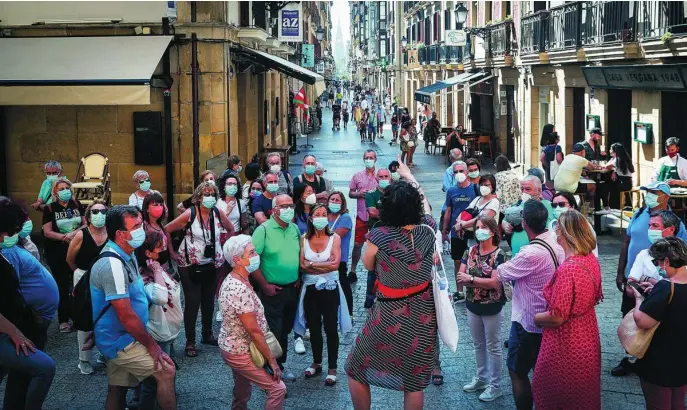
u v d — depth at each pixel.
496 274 6.97
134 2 15.03
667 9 14.20
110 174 15.43
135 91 13.43
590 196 14.23
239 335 5.96
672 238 5.66
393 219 5.09
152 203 8.15
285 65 18.95
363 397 5.30
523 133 26.06
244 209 9.79
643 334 5.70
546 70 22.86
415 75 54.69
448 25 39.72
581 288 5.53
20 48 14.66
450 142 28.73
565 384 5.65
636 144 16.86
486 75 30.81
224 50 15.41
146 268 6.57
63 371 8.10
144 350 5.82
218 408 7.09
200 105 15.45
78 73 13.67
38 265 6.09
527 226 6.26
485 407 7.02
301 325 7.67
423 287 5.12
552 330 5.71
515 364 6.36
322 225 7.41
